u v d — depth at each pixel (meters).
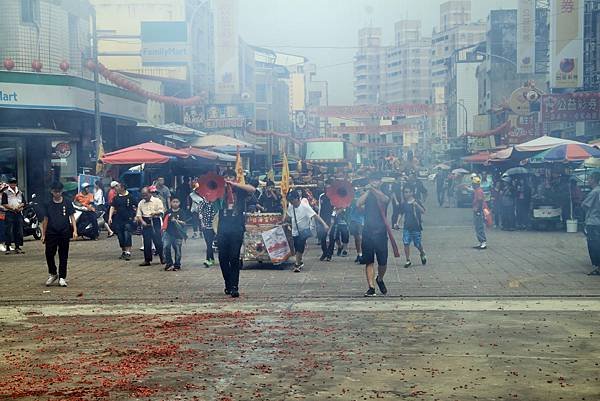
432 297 11.44
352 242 21.91
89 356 7.91
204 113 42.06
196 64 45.62
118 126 34.91
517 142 40.97
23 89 27.61
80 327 9.52
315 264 16.28
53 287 13.18
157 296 12.02
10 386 6.78
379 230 11.65
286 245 15.32
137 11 46.75
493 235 22.83
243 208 11.91
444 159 75.38
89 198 23.44
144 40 38.28
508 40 62.88
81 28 33.47
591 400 6.16
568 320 9.43
